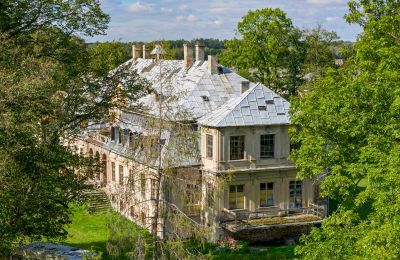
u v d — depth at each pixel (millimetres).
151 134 21641
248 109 40969
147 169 22188
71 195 30109
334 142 28078
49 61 29812
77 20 33688
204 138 41156
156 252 21062
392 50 28594
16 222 24469
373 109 26312
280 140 41438
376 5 36344
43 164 24719
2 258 24500
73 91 30422
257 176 41094
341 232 24906
